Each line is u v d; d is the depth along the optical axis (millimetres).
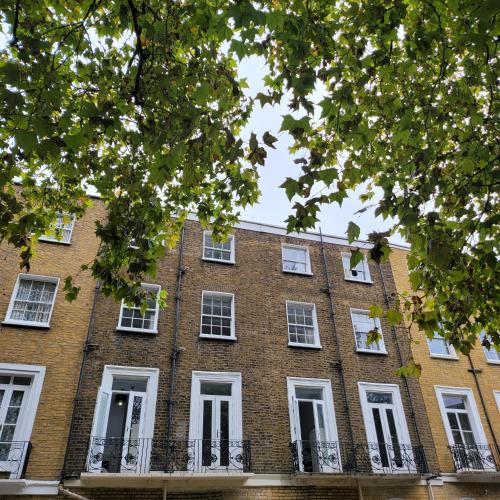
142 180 7891
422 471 13156
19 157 6938
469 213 6820
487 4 4305
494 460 14234
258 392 13188
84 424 11117
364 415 13859
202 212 8867
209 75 6562
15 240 6980
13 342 11695
